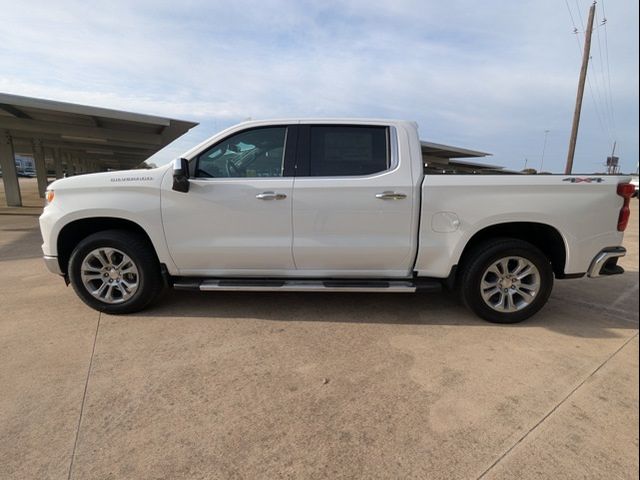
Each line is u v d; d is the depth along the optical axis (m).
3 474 1.82
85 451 1.97
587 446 2.05
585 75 19.72
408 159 3.48
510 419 2.27
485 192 3.38
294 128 3.56
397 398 2.45
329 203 3.42
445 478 1.84
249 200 3.44
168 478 1.82
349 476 1.84
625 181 3.45
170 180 3.49
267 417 2.25
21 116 13.69
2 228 9.51
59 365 2.78
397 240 3.46
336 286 3.51
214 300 4.12
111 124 14.82
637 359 2.99
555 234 3.49
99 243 3.56
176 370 2.74
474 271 3.50
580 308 4.12
